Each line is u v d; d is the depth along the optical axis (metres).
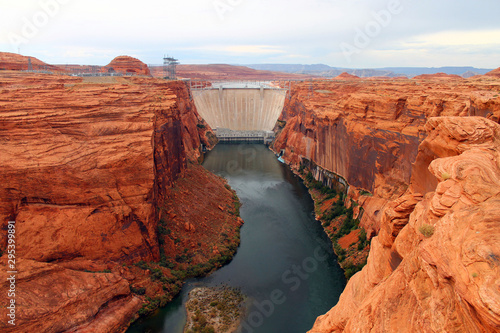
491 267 12.73
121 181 45.28
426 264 16.22
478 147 23.31
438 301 14.80
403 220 25.30
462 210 16.78
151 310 42.31
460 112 46.78
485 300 11.82
